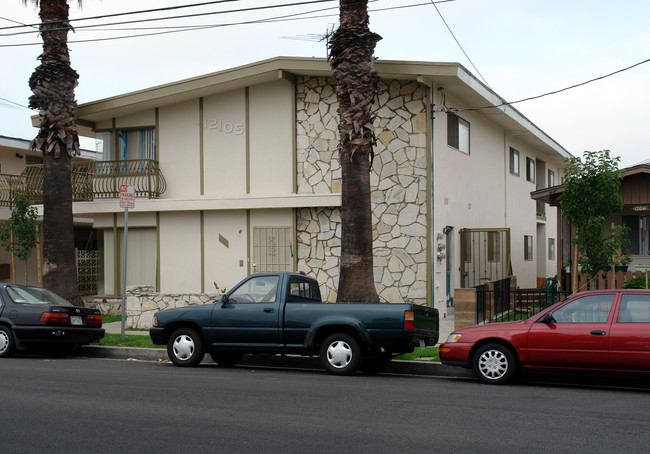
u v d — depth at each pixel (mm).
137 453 6117
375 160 17516
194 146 19531
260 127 18812
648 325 9211
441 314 17672
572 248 18500
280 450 6191
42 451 6184
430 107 17141
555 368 9641
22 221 20344
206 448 6266
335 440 6523
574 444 6387
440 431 6879
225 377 10562
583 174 13438
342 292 13320
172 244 19719
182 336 11930
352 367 10812
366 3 13727
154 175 19688
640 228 19125
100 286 22234
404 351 10734
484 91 19203
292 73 17969
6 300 13211
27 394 8867
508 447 6277
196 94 19109
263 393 9016
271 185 18656
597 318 9555
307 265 18281
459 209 19438
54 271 16266
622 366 9227
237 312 11469
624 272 15008
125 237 14391
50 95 16406
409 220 17188
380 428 7000
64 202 16484
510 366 9953
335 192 17953
